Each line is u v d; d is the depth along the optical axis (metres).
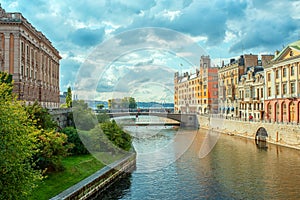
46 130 24.92
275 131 52.62
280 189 25.56
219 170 31.84
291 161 36.97
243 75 81.81
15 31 51.81
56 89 89.25
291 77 57.00
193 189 25.27
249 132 61.06
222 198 23.28
